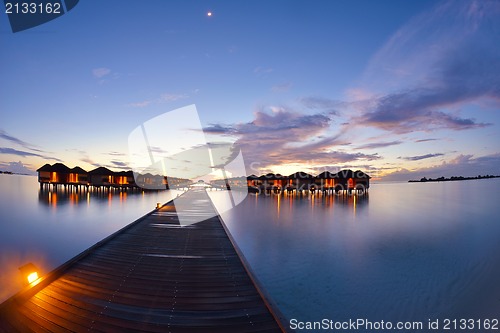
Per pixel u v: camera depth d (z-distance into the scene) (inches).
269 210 745.6
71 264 195.6
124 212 617.6
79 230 434.9
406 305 222.7
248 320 132.3
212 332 122.6
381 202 1018.1
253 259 334.3
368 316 207.8
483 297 237.0
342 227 525.3
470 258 344.8
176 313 137.0
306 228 512.4
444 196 1424.7
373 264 319.6
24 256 309.0
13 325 123.8
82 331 121.1
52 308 138.2
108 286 164.6
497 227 542.0
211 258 222.1
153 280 175.6
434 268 308.2
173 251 238.8
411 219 626.2
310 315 208.4
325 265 313.3
